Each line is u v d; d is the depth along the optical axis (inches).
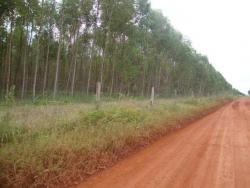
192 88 2901.1
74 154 283.0
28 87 1640.0
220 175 308.5
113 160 337.7
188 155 393.4
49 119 421.4
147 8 1544.0
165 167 326.6
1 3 965.2
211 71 3494.1
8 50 1277.1
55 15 1347.2
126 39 1628.9
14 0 983.6
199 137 552.4
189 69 2496.3
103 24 1414.9
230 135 597.3
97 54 1765.5
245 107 1716.3
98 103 530.3
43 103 787.4
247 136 594.9
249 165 357.4
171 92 2524.6
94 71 1900.8
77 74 1862.7
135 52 1657.2
